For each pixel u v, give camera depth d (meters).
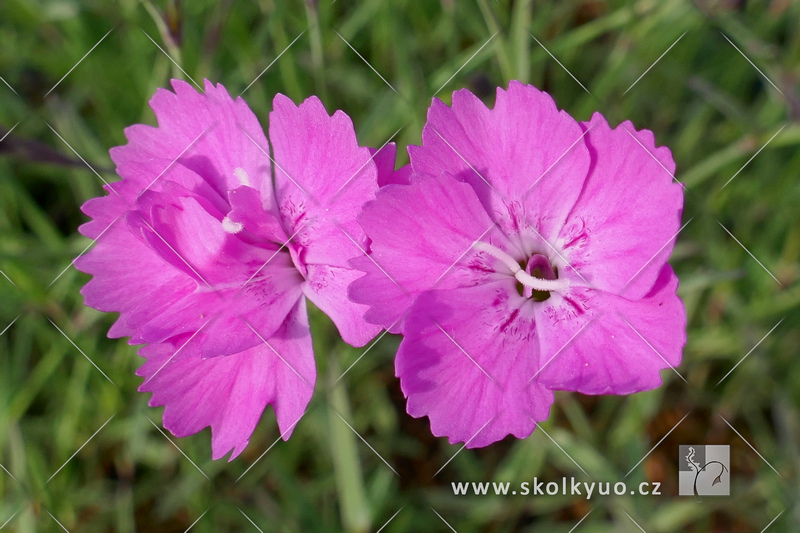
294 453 0.14
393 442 0.14
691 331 0.14
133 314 0.11
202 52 0.13
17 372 0.14
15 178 0.15
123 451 0.14
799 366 0.14
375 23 0.15
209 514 0.13
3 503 0.13
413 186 0.11
